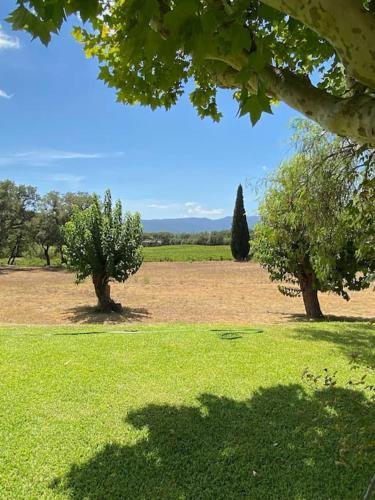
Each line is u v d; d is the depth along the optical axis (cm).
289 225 775
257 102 152
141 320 1134
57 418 385
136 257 1269
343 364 552
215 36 162
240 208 3894
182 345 649
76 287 1864
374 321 288
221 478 294
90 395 441
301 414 390
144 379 492
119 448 333
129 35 157
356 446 262
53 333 746
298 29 331
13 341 668
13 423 373
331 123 196
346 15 136
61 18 146
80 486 283
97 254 1216
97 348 626
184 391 455
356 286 913
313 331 772
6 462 310
